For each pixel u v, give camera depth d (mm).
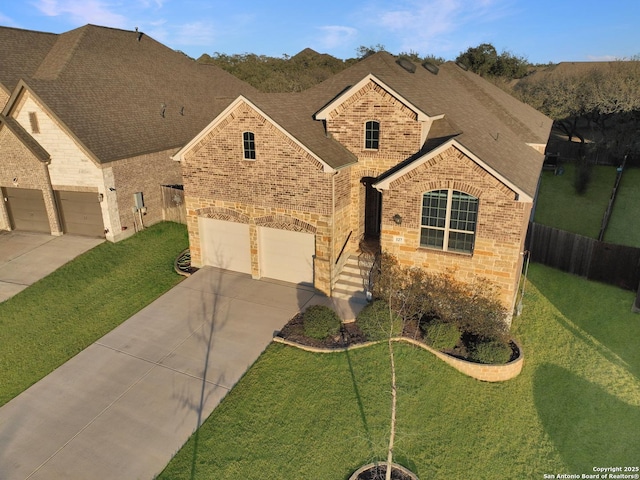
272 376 12914
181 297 17578
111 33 28703
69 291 18031
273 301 17094
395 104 16328
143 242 22484
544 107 46531
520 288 18453
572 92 45594
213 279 19016
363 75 20547
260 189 17531
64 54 25047
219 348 14328
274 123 16062
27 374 13586
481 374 13180
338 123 17578
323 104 19609
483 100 24531
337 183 16562
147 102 27047
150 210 24484
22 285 18328
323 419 11445
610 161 41375
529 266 20641
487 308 14539
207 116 30516
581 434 11523
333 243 16938
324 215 16516
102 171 21234
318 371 13047
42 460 10398
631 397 12609
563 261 19812
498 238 13992
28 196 23422
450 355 13773
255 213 17984
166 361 13781
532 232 20672
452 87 23656
